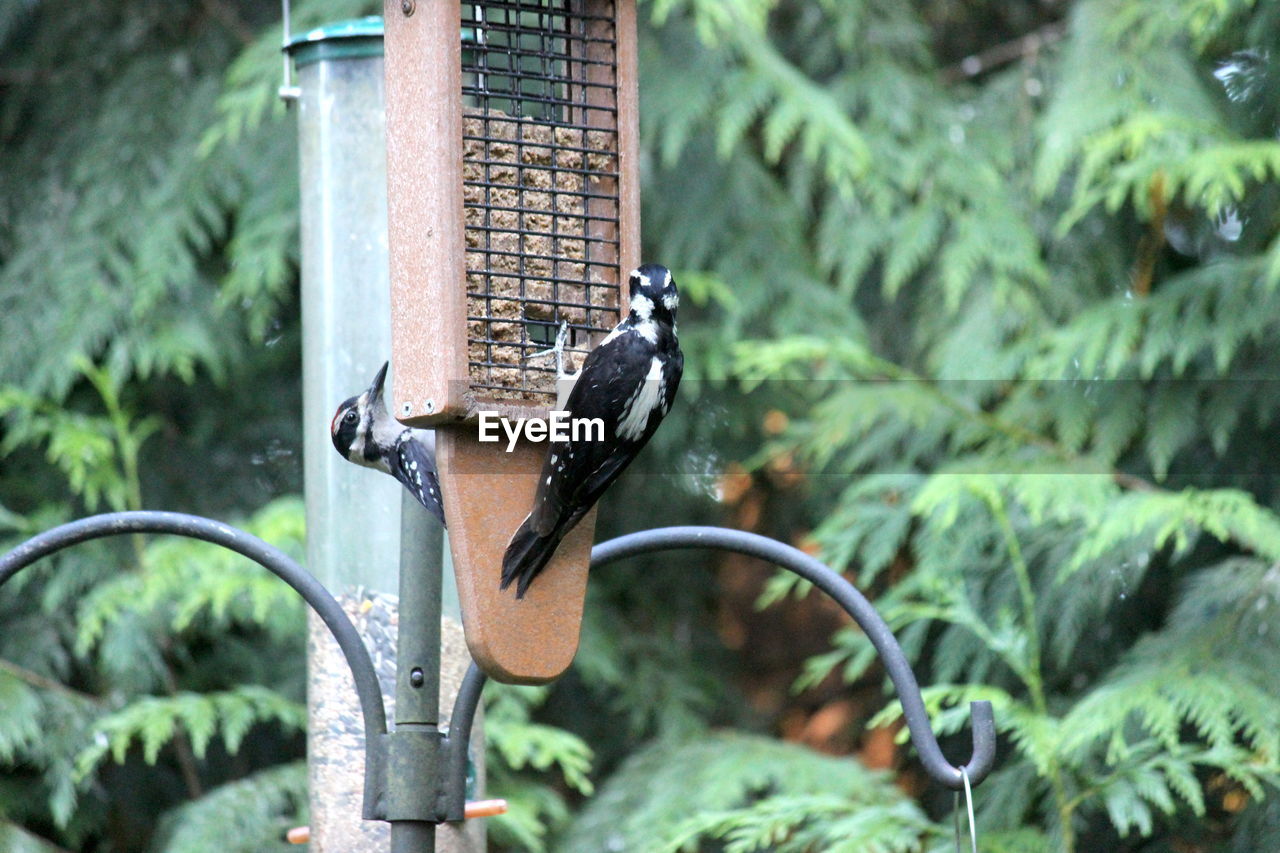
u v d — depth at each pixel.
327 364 7.91
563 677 13.19
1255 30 10.48
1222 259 11.29
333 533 7.78
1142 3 11.15
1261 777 8.84
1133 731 9.52
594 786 12.94
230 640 11.95
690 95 11.84
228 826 10.23
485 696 10.91
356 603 7.71
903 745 12.22
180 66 12.82
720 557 13.98
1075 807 9.45
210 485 12.86
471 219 5.94
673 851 9.32
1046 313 11.69
